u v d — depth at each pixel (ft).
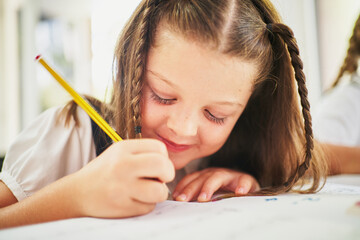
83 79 9.12
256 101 2.26
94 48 5.25
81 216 1.38
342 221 1.15
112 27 4.69
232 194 1.80
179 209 1.41
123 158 1.33
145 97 1.76
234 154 2.47
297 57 1.88
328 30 5.88
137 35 1.81
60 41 9.03
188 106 1.67
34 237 1.08
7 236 1.10
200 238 1.04
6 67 7.82
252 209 1.32
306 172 2.04
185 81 1.62
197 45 1.60
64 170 2.04
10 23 7.90
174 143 1.81
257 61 1.82
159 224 1.20
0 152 7.20
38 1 8.30
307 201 1.41
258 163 2.35
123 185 1.31
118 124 1.97
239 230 1.09
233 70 1.66
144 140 1.40
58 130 2.09
